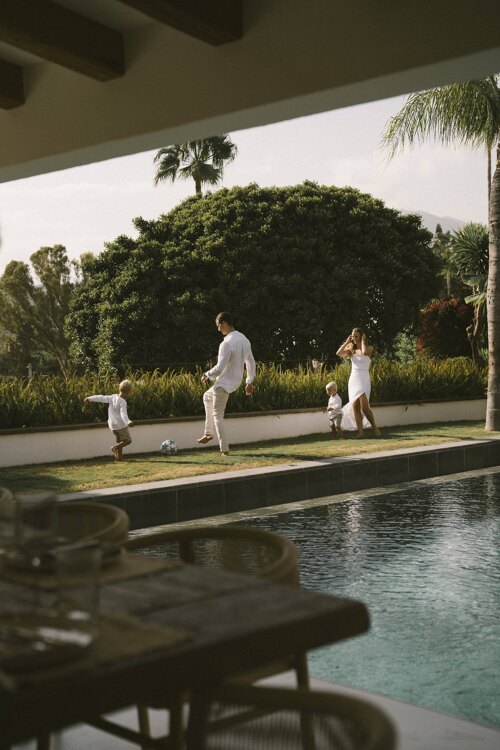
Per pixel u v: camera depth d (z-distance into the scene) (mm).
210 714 1799
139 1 3711
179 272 36031
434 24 3689
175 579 2096
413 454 10938
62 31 4379
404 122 14336
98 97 4957
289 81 4152
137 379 14039
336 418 13844
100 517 2918
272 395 14711
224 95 4398
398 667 4109
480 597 5391
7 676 1432
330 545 6996
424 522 7945
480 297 25625
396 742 1321
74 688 1440
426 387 17375
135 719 3357
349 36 3951
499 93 14055
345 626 1821
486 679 3928
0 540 1902
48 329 73875
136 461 11125
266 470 9289
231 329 11625
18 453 11117
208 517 8430
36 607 1625
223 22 4180
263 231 35312
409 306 37656
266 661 1691
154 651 1572
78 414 12273
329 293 35250
